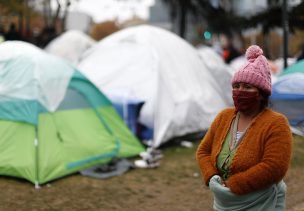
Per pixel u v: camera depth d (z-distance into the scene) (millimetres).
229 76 10359
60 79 6770
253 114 2990
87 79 7199
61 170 6223
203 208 5305
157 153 7398
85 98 7152
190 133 8891
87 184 6031
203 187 6078
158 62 8742
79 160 6508
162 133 8156
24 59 6695
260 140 2863
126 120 8266
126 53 9203
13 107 6367
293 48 27984
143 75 8711
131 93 8508
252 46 3072
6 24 21781
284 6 11836
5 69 6684
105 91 8781
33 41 15875
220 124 3154
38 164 6031
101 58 9438
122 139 7430
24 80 6496
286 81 9273
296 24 14773
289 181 6402
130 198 5566
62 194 5613
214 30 18844
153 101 8297
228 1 20750
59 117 6586
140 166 6934
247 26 16969
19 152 6113
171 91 8672
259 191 2904
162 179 6387
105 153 6898
